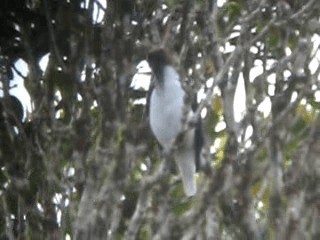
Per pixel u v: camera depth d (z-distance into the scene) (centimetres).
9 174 1232
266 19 1113
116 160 1041
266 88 1069
